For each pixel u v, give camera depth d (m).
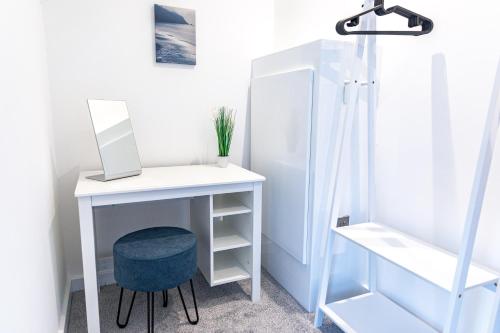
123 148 1.79
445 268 1.22
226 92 2.27
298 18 2.16
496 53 1.23
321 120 1.63
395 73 1.63
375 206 1.75
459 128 1.37
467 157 1.35
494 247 1.27
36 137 1.31
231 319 1.74
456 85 1.37
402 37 1.58
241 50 2.27
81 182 1.65
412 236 1.55
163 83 2.09
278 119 1.92
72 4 1.83
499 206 1.25
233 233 2.04
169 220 2.24
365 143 1.77
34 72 1.37
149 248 1.54
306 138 1.68
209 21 2.15
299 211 1.78
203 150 2.26
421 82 1.51
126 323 1.67
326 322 1.73
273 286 2.07
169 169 2.03
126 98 2.02
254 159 2.26
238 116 2.32
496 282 1.15
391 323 1.54
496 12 1.21
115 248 1.55
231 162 2.35
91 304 1.54
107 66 1.95
